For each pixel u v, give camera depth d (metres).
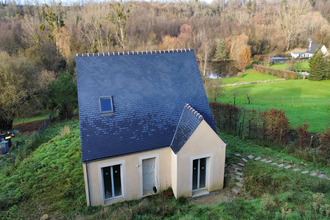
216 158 15.24
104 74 16.09
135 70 16.83
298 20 100.69
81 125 14.33
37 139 26.14
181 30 96.12
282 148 21.09
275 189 14.65
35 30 70.25
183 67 17.89
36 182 17.05
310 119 29.30
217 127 27.97
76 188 16.08
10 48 61.66
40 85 36.59
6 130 32.88
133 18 93.56
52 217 13.59
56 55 56.69
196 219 11.92
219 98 44.38
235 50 82.94
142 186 15.21
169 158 15.38
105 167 14.30
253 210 12.24
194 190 15.73
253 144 22.50
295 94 47.62
